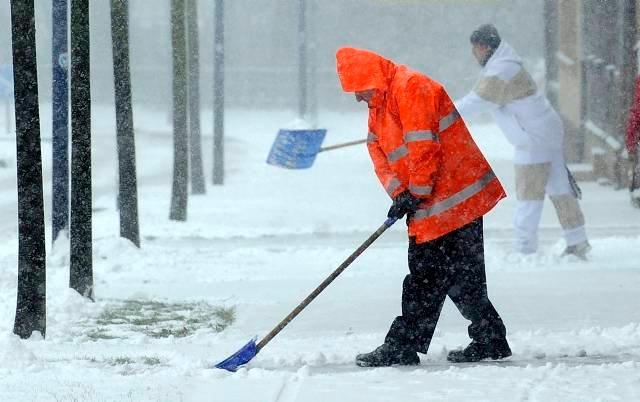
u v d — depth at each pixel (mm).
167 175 58562
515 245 28438
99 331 19594
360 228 36500
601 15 50844
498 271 26266
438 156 15336
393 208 15383
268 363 16047
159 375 15031
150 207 43500
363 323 20109
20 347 16516
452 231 15703
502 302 21906
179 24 38125
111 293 24000
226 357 16547
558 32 53906
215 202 45312
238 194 48781
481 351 16172
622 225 35688
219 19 53750
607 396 13391
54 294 22172
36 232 18594
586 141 51719
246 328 19797
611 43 50812
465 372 15070
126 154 29984
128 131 29766
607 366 15398
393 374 15000
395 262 28531
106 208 43375
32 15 18000
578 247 27797
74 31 20922
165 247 31719
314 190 49844
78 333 19438
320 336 18828
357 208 42562
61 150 27219
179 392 13641
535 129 27594
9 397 13477
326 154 71500
